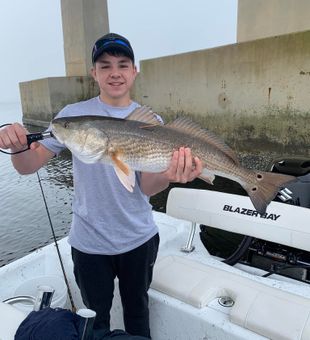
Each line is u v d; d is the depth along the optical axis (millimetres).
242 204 2621
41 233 6641
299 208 2414
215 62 11688
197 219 2832
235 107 11406
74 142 1954
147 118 2070
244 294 2113
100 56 2023
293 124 9945
